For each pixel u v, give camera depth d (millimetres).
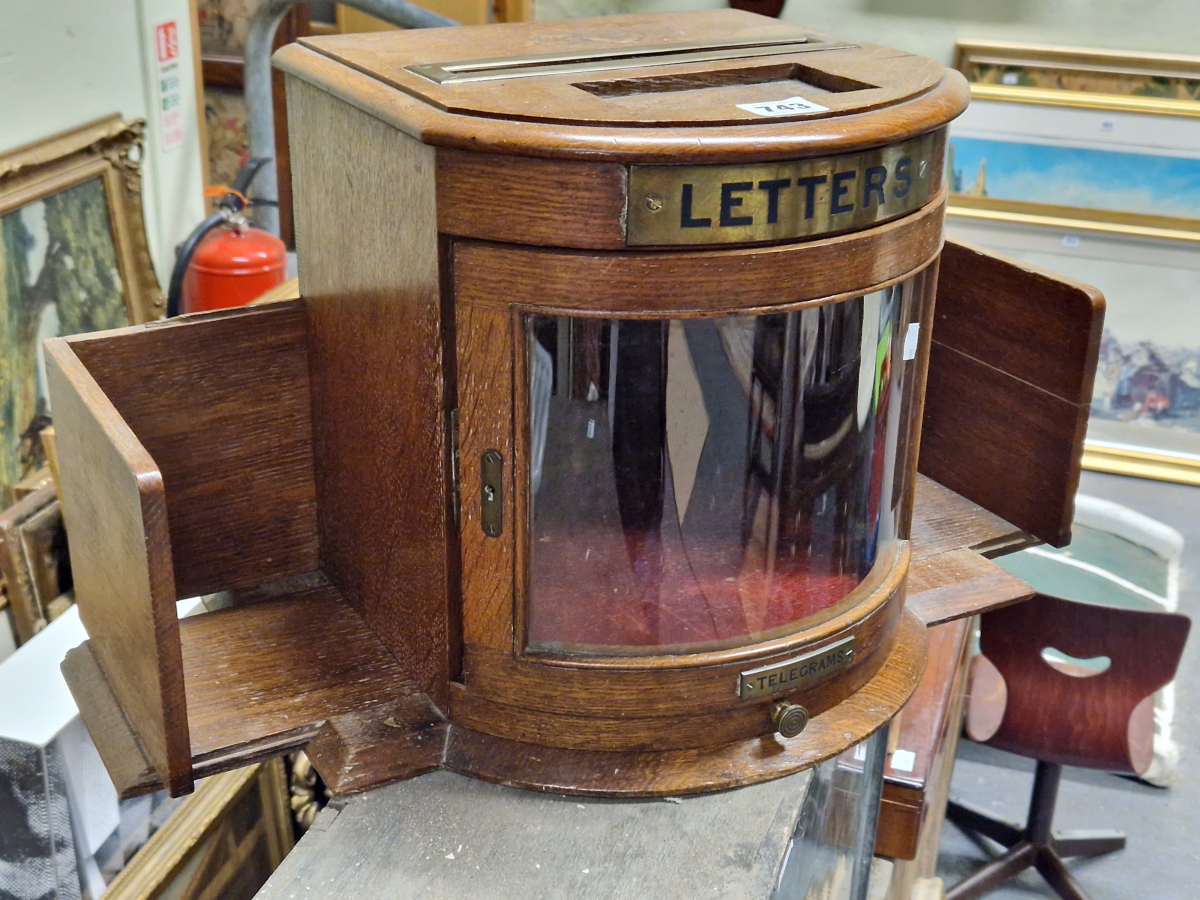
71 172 1893
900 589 1017
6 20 1726
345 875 804
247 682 940
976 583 1130
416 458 876
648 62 925
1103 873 2307
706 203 766
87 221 1952
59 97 1870
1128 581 2836
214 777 1400
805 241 805
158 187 2184
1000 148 3219
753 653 882
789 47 1006
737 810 872
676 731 894
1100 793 2500
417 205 805
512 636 876
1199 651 2746
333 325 975
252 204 2365
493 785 887
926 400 1325
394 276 855
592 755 895
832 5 3219
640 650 879
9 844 1220
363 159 865
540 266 783
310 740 901
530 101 792
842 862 1265
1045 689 2062
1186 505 3273
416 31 1020
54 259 1874
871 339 886
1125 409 3430
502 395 821
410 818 854
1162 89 3068
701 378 834
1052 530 1205
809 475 910
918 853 1825
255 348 1015
